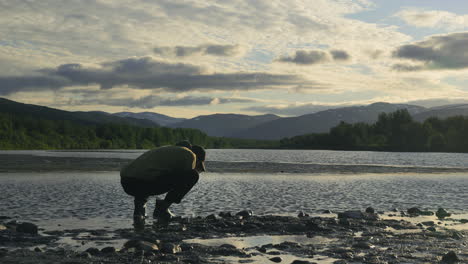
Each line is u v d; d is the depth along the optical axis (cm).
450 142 13225
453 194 1269
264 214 829
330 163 3803
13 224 655
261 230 647
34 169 2291
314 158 5494
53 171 2134
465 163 4194
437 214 854
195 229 646
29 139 13925
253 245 536
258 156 6284
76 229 633
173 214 816
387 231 652
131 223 694
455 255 450
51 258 434
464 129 13162
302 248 514
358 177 2020
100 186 1354
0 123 13788
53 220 715
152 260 438
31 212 802
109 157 4588
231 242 554
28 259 427
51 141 14788
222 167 2798
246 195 1165
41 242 532
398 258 461
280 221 729
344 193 1261
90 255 448
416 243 554
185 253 476
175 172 740
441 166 3466
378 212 889
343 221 714
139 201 758
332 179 1853
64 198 1028
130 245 506
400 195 1228
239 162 3734
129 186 749
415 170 2783
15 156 4862
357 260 449
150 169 733
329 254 481
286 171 2447
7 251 468
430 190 1392
